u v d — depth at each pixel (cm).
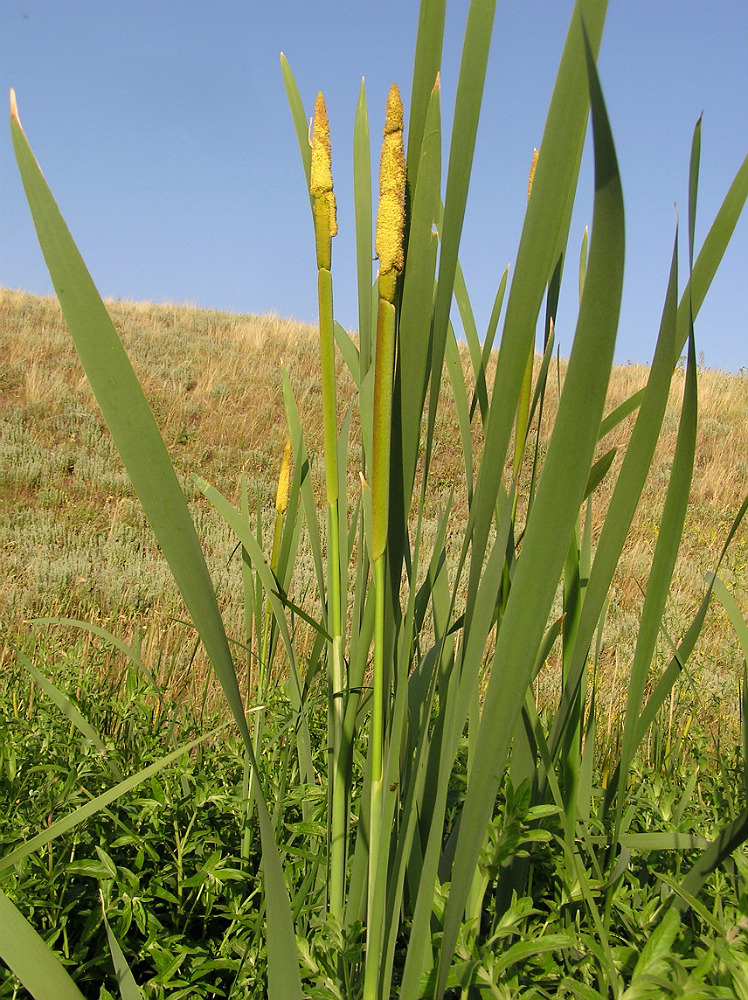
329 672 69
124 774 112
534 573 40
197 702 191
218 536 459
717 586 70
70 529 481
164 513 38
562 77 38
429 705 60
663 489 646
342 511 72
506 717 43
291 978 47
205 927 87
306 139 62
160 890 86
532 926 69
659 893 78
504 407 44
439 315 50
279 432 724
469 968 56
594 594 58
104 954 81
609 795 69
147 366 811
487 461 46
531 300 41
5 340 827
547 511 39
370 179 60
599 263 34
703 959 53
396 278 49
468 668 50
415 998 51
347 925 64
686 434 46
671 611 311
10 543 438
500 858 61
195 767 122
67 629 276
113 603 334
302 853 77
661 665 193
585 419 37
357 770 103
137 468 38
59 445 617
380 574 53
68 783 95
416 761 58
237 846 104
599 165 31
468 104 44
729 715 204
